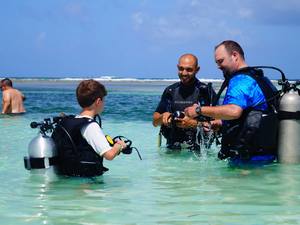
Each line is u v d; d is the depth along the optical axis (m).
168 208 3.98
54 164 4.97
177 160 6.30
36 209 3.93
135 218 3.69
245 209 3.95
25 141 8.11
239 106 5.53
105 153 4.77
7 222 3.58
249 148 5.64
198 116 6.07
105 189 4.64
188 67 6.90
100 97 5.01
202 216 3.75
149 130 9.83
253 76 5.67
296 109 5.63
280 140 5.77
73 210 3.91
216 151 6.95
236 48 5.86
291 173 5.34
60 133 4.99
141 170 5.63
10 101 13.44
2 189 4.61
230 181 5.02
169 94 7.16
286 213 3.82
